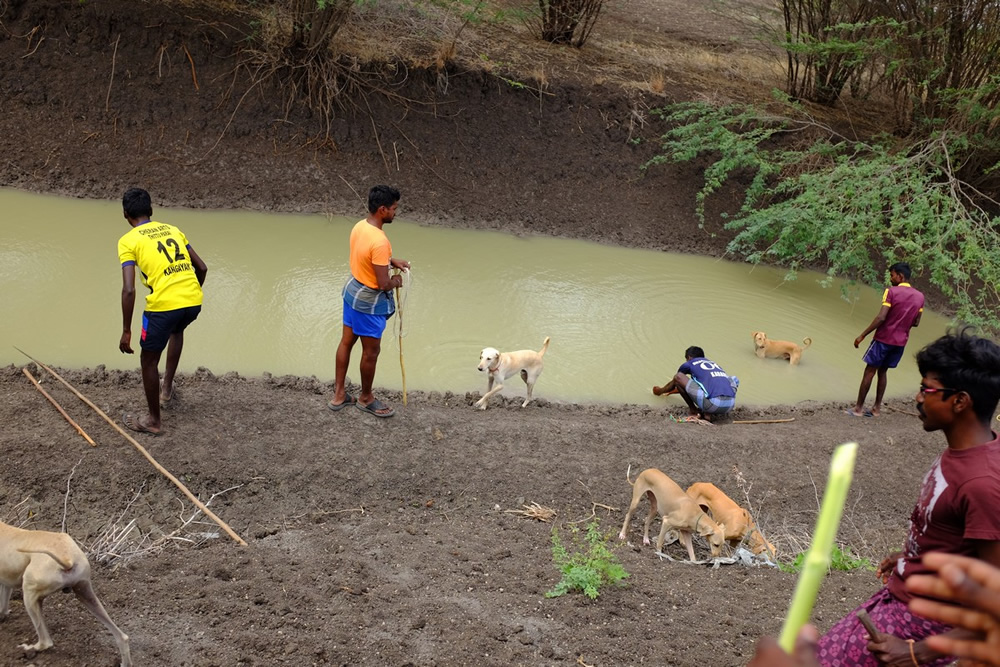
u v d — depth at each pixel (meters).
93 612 4.58
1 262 10.62
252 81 14.35
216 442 7.16
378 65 15.00
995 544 2.97
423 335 10.60
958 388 3.07
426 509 7.15
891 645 3.31
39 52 13.71
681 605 5.80
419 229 13.83
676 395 10.30
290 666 4.81
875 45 14.45
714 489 7.29
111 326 9.59
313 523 6.72
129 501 6.47
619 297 12.62
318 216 13.64
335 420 7.74
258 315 10.39
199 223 12.79
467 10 15.84
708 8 21.75
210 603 5.29
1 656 4.59
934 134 13.55
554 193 15.12
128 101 13.83
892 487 8.55
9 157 12.95
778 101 16.03
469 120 15.27
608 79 16.39
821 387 11.01
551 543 6.68
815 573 1.03
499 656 5.02
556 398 9.73
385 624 5.25
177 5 14.59
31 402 7.25
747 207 13.61
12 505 6.18
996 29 13.97
